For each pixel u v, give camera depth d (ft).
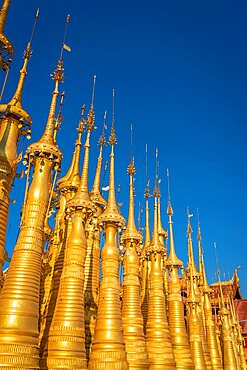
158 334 79.92
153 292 85.10
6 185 49.52
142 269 99.60
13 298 44.83
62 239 66.64
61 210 75.31
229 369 143.54
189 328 109.29
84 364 50.88
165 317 82.99
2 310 44.19
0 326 42.88
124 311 72.59
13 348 41.47
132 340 69.10
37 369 42.60
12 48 53.42
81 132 82.69
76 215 60.90
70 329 51.98
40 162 53.31
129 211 82.43
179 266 100.99
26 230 49.78
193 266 125.59
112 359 57.26
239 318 206.80
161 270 88.07
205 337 124.57
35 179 52.60
